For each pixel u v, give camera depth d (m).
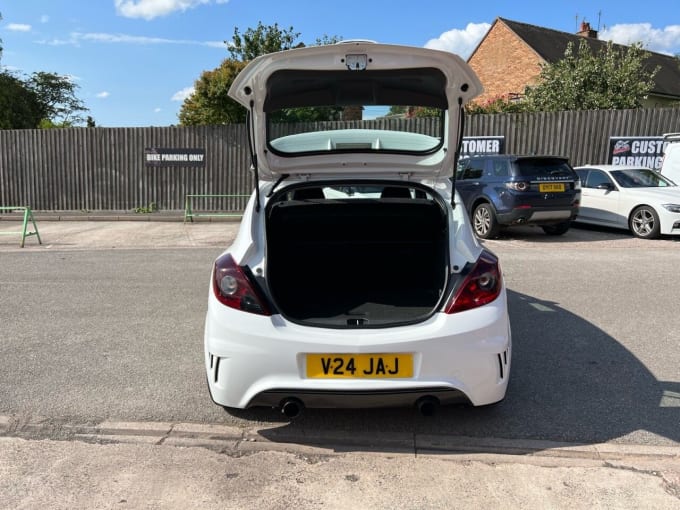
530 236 10.65
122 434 3.14
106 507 2.47
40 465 2.81
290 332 2.82
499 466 2.79
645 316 5.28
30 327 5.11
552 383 3.79
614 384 3.77
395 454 2.92
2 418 3.31
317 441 3.06
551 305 5.67
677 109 13.22
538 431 3.15
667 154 11.84
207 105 17.73
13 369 4.08
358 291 3.54
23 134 15.82
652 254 8.47
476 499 2.52
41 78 37.06
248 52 19.61
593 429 3.16
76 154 15.74
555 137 13.87
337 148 3.73
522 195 9.58
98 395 3.64
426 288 3.58
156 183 15.60
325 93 3.49
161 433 3.15
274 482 2.67
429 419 3.29
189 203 14.33
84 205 15.92
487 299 2.94
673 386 3.74
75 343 4.66
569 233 11.10
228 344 2.86
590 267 7.49
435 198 3.64
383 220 3.67
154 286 6.73
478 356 2.84
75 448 2.98
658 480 2.65
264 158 3.61
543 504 2.47
